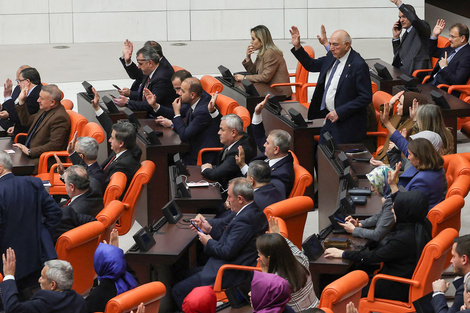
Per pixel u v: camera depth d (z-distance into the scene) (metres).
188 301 10.88
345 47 18.27
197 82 18.70
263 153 17.77
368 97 18.22
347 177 15.00
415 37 24.44
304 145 18.42
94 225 13.34
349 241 12.73
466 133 21.20
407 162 15.17
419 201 12.10
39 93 20.83
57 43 37.44
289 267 10.61
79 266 13.35
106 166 17.00
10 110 20.78
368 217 13.62
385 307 12.09
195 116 18.55
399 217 12.20
